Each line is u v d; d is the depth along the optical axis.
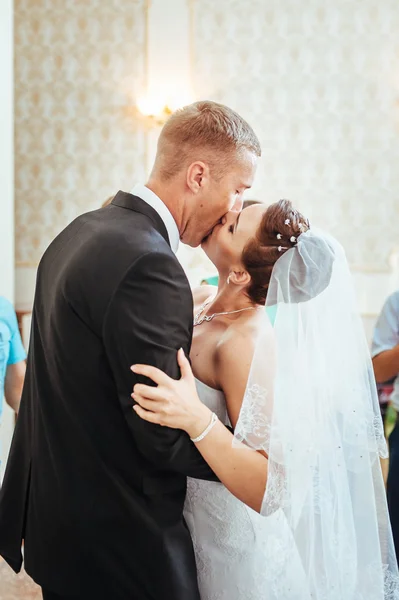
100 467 1.49
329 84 6.86
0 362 2.59
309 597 1.59
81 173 6.99
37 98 6.94
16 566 1.73
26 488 1.69
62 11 6.89
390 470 2.73
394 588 1.72
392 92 6.83
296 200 6.91
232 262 1.63
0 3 4.11
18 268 7.01
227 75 6.90
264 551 1.65
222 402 1.66
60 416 1.52
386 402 3.75
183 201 1.56
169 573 1.49
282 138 6.91
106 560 1.51
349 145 6.88
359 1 6.80
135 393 1.39
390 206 6.88
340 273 1.65
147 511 1.50
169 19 6.88
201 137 1.52
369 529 1.66
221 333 1.65
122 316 1.37
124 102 6.93
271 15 6.86
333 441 1.59
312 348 1.56
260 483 1.49
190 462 1.46
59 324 1.46
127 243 1.40
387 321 2.86
